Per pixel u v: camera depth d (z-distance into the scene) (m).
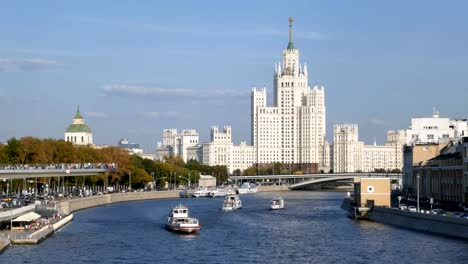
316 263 169.00
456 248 182.75
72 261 169.12
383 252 181.50
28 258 171.00
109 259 173.25
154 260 173.12
